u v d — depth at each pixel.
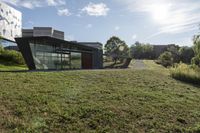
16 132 7.29
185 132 8.88
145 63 78.12
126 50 88.12
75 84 14.70
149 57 119.44
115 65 57.47
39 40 29.45
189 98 14.48
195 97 15.12
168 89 16.81
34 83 13.62
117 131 8.30
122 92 13.55
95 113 9.46
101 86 14.88
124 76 20.98
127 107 10.69
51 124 8.12
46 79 15.27
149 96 13.27
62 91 12.27
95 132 8.00
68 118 8.68
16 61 42.53
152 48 123.19
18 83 13.13
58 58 33.44
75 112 9.29
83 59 39.91
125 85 16.20
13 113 8.65
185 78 24.94
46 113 8.91
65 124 8.28
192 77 24.53
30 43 28.28
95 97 11.83
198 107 12.48
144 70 30.91
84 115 9.16
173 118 10.16
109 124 8.73
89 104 10.45
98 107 10.14
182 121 9.95
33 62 28.67
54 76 16.78
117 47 87.38
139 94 13.46
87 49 40.66
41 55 30.08
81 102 10.66
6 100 9.77
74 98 11.20
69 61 36.09
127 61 60.47
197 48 32.72
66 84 14.37
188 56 81.38
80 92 12.52
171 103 12.39
